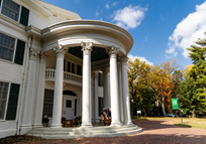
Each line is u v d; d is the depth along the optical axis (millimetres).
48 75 13023
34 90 11070
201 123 17031
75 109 16438
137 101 41031
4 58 9828
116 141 7113
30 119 10352
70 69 16062
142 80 31234
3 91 9500
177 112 36219
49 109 13359
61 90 10195
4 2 10445
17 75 10297
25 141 7742
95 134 8430
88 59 10227
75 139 7797
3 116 9195
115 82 10547
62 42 10875
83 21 10258
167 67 35188
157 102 38781
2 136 8742
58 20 15453
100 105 20375
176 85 37500
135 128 10664
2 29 9820
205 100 27641
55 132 8688
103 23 10461
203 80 27578
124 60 12914
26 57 11055
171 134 9484
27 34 11344
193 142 6969
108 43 11039
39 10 13023
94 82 18469
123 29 11320
